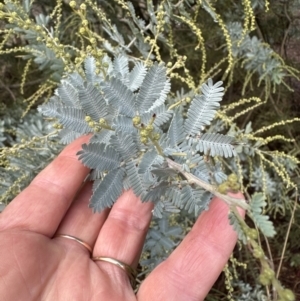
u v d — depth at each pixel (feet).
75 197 0.49
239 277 0.80
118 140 0.38
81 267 0.44
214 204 0.41
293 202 0.73
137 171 0.39
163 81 0.38
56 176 0.47
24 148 0.53
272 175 0.77
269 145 0.84
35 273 0.42
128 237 0.46
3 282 0.40
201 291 0.41
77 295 0.42
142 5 0.77
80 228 0.48
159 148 0.36
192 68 0.80
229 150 0.37
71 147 0.47
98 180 0.45
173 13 0.58
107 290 0.43
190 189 0.37
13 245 0.43
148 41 0.56
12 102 0.76
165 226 0.54
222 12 0.71
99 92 0.39
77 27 0.67
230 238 0.40
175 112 0.40
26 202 0.46
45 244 0.45
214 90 0.37
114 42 0.72
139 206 0.47
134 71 0.44
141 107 0.39
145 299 0.42
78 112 0.40
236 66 0.73
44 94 0.76
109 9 0.69
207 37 0.74
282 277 0.81
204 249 0.41
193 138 0.37
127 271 0.46
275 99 0.82
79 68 0.46
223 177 0.36
